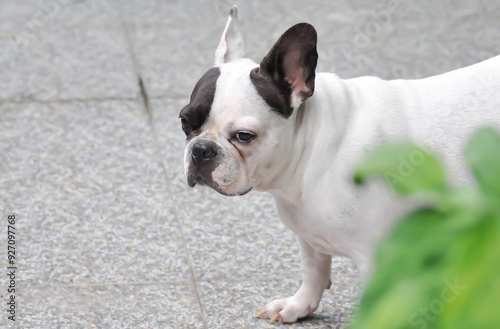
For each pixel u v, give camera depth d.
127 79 8.98
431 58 9.18
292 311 5.18
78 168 7.28
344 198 4.16
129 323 5.21
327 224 4.31
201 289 5.63
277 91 4.05
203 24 10.21
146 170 7.29
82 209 6.64
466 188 1.19
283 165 4.24
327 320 5.25
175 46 9.70
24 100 8.48
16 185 6.96
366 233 4.23
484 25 9.92
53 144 7.66
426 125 4.27
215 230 6.40
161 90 8.77
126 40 9.83
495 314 1.06
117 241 6.21
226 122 4.04
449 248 1.11
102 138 7.81
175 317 5.29
